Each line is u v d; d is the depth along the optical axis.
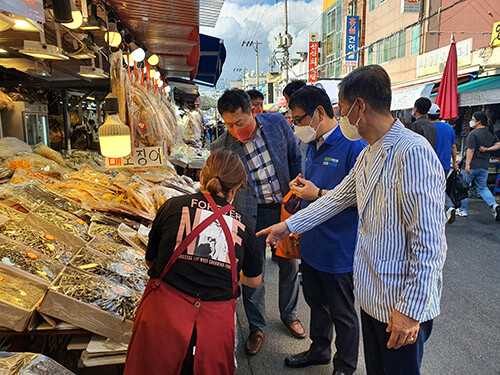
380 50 18.77
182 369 1.47
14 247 1.91
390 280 1.49
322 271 2.31
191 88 11.38
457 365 2.68
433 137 5.41
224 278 1.57
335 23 26.42
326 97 2.30
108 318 1.67
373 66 1.52
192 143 10.33
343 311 2.33
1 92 4.29
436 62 12.42
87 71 3.71
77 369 2.12
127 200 3.13
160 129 3.47
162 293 1.52
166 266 1.54
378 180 1.51
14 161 3.49
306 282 2.51
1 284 1.64
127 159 3.34
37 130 5.04
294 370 2.65
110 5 3.41
